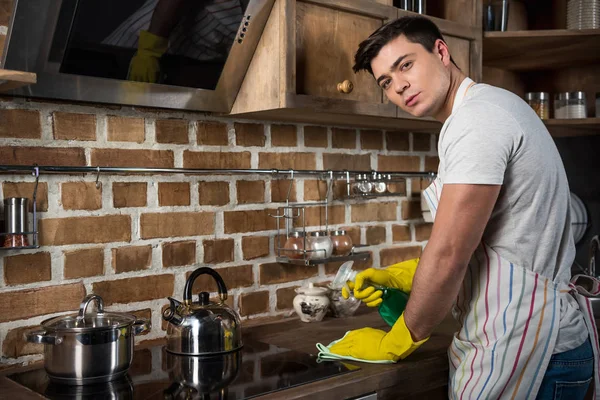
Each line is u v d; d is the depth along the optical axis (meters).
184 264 1.97
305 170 2.21
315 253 2.11
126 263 1.84
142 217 1.88
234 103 1.99
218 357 1.72
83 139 1.75
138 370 1.60
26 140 1.64
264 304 2.18
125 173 1.84
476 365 1.53
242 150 2.11
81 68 1.62
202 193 2.01
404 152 2.64
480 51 2.34
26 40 1.49
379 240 2.54
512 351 1.49
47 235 1.69
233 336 1.77
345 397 1.48
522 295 1.49
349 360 1.67
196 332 1.73
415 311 1.53
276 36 1.81
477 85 1.55
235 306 2.10
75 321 1.53
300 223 2.28
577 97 2.66
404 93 1.63
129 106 1.84
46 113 1.68
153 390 1.44
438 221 1.44
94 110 1.77
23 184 1.65
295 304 2.12
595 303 2.21
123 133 1.83
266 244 2.18
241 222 2.11
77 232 1.75
